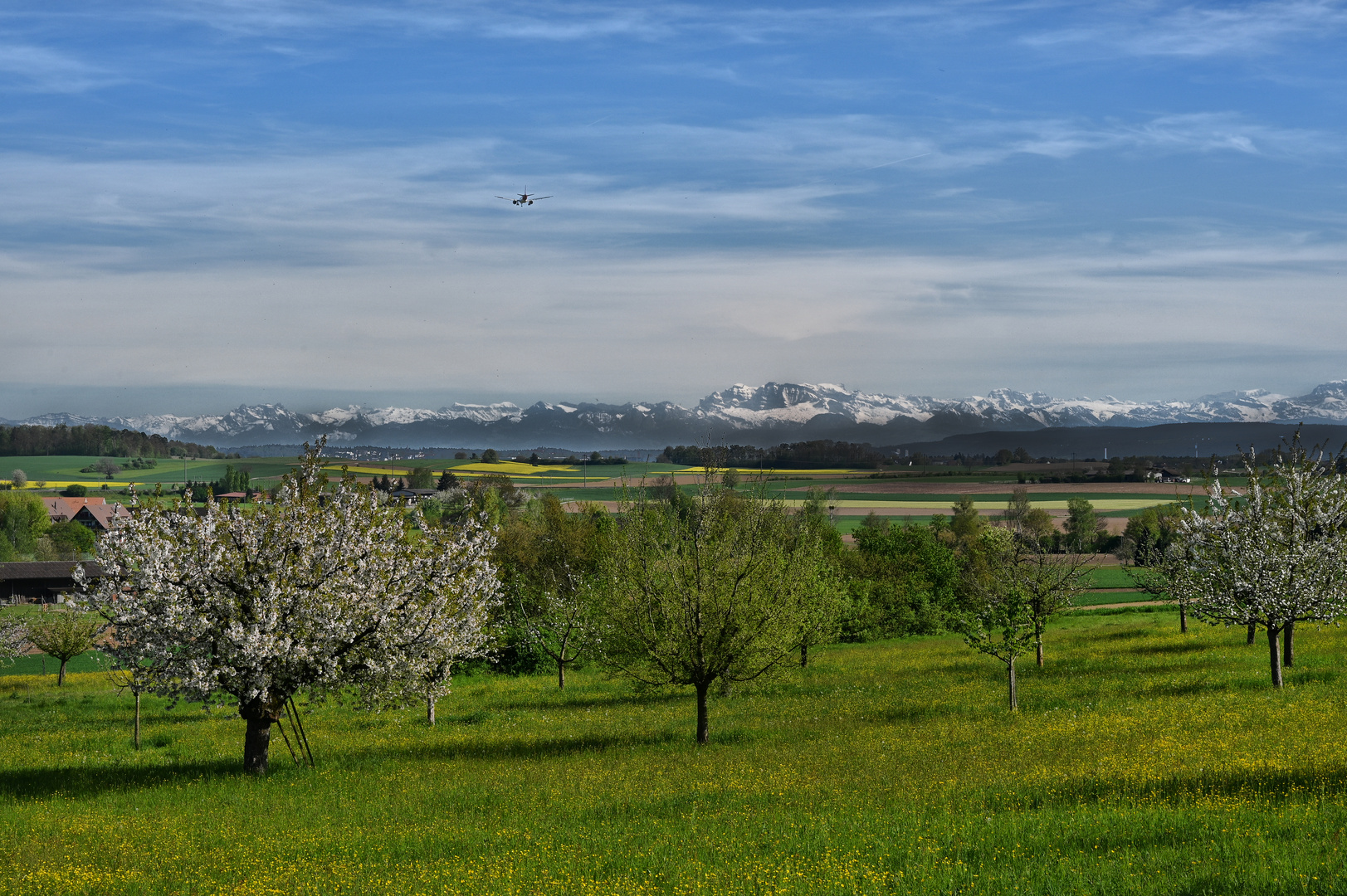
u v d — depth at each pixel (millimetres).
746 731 32156
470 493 34750
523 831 18344
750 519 31922
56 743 34969
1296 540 35375
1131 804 17016
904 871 13750
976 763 22766
